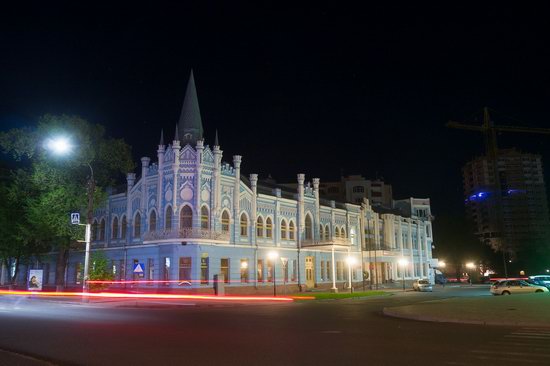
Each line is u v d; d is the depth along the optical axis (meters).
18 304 32.34
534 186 169.12
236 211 47.06
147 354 11.73
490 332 15.78
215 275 42.88
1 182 51.28
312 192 58.03
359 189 114.44
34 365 10.29
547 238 164.75
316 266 56.81
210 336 15.15
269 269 50.38
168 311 27.14
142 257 46.38
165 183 44.66
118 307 30.66
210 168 45.03
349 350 12.07
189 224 43.31
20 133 44.00
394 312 23.12
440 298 40.34
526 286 42.53
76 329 17.11
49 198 43.78
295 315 23.86
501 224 112.06
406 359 10.71
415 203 88.56
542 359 10.67
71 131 43.88
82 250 53.25
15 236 47.91
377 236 69.50
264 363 10.43
